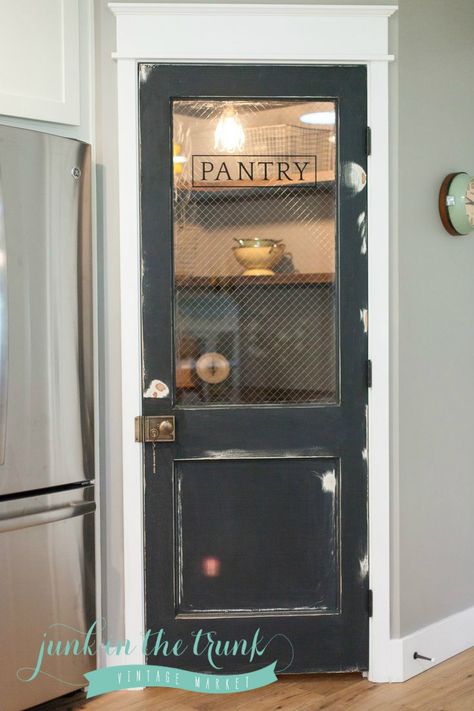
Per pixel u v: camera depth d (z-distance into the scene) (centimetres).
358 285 288
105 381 285
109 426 285
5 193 248
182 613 289
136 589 285
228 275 289
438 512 307
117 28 278
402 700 276
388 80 284
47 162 258
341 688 287
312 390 291
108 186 282
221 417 287
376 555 290
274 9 278
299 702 275
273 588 291
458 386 312
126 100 279
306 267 289
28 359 256
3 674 255
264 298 290
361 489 290
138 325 283
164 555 287
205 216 287
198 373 288
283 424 288
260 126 286
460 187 297
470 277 317
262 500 289
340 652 291
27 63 265
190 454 286
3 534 253
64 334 265
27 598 259
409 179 291
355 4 281
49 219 260
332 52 281
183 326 288
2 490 252
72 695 281
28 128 268
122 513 286
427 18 295
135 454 284
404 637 295
